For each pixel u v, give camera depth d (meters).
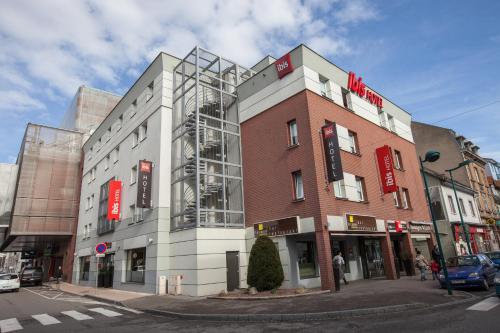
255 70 23.12
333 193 15.57
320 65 17.64
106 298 16.22
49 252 42.97
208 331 8.23
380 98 22.52
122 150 25.02
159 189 18.56
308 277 16.09
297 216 15.31
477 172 36.16
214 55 20.34
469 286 12.73
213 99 20.08
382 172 19.73
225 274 16.41
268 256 14.48
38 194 35.09
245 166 18.94
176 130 19.62
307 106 16.02
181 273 16.48
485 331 6.39
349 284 16.05
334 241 17.77
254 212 17.80
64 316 11.57
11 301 17.75
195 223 16.30
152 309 11.95
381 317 8.52
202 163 18.12
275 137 17.44
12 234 32.88
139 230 19.97
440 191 26.81
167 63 20.89
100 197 28.23
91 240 29.05
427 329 6.85
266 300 12.26
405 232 20.12
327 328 7.66
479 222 32.38
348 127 18.55
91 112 44.75
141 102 22.97
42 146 36.66
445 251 25.61
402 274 20.48
